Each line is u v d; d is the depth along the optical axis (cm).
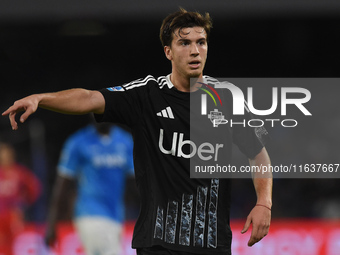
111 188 2434
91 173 2427
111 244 2433
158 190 1296
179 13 1336
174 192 1290
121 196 2469
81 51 6488
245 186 4681
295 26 6050
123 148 2452
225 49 6406
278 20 5928
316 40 6253
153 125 1305
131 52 6488
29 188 3538
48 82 6588
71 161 2434
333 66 6372
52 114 5975
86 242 2425
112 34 6106
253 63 6462
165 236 1285
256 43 6347
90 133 2444
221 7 4512
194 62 1302
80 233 2434
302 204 4741
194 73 1303
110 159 2428
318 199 4788
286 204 4744
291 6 4556
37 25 5875
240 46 6381
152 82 1335
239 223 3281
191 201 1291
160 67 6600
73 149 2428
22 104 1133
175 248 1282
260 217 1315
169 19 1345
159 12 4594
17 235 3425
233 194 4669
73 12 4628
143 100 1309
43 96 1176
